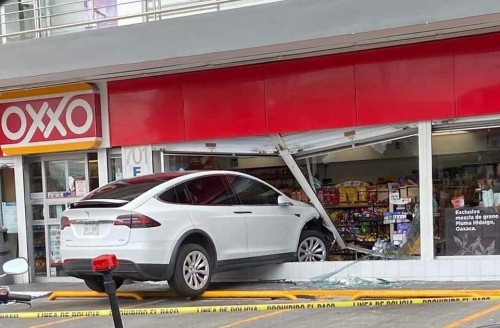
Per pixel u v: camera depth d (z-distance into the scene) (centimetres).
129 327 721
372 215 1087
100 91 1177
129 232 816
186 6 1046
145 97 1148
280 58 1048
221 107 1100
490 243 971
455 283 919
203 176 927
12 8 1245
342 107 1021
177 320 748
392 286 906
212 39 971
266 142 1104
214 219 898
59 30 1238
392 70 990
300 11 922
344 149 1070
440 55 962
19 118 1223
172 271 836
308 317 724
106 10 1191
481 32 931
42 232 1265
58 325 767
